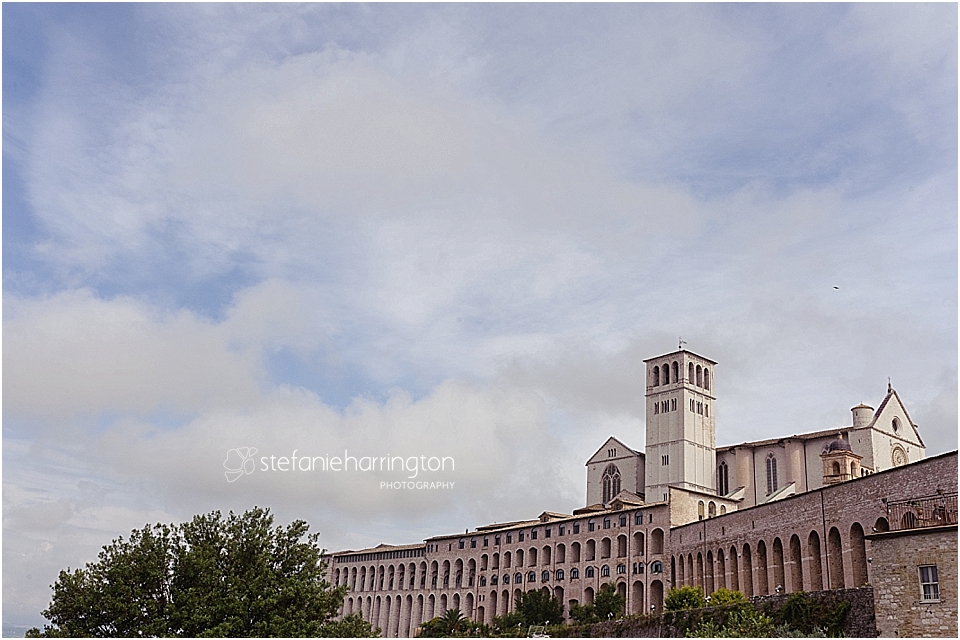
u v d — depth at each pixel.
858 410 157.62
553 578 164.88
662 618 94.12
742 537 117.69
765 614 76.00
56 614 68.19
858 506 88.06
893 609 53.62
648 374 188.38
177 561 72.62
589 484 195.88
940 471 76.06
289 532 78.12
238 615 68.62
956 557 51.28
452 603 185.75
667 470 177.12
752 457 174.12
